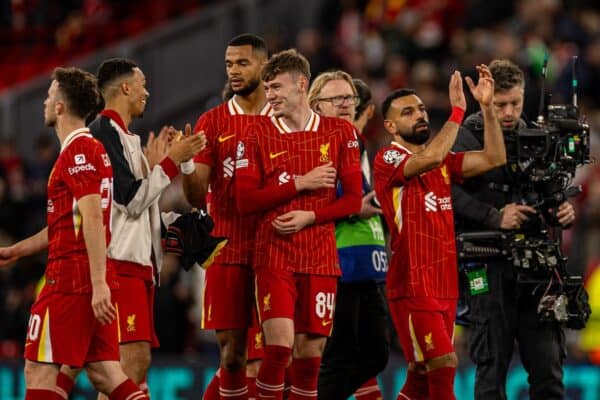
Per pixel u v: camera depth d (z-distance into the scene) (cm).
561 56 6300
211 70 6775
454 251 3006
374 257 3234
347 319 3212
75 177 2656
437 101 5916
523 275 3045
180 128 6688
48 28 7562
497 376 3073
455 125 2938
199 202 3059
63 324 2666
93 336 2723
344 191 2897
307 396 2891
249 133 2900
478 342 3094
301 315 2877
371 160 5547
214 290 3019
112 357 2741
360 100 3338
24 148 6706
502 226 3042
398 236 2991
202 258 2914
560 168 3072
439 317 2953
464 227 3136
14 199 5741
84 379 4156
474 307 3095
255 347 3161
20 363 4188
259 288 2870
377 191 3033
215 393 3166
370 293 3247
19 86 7019
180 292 4859
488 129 2994
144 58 6675
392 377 4072
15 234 5706
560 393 3077
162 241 3067
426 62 6275
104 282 2636
